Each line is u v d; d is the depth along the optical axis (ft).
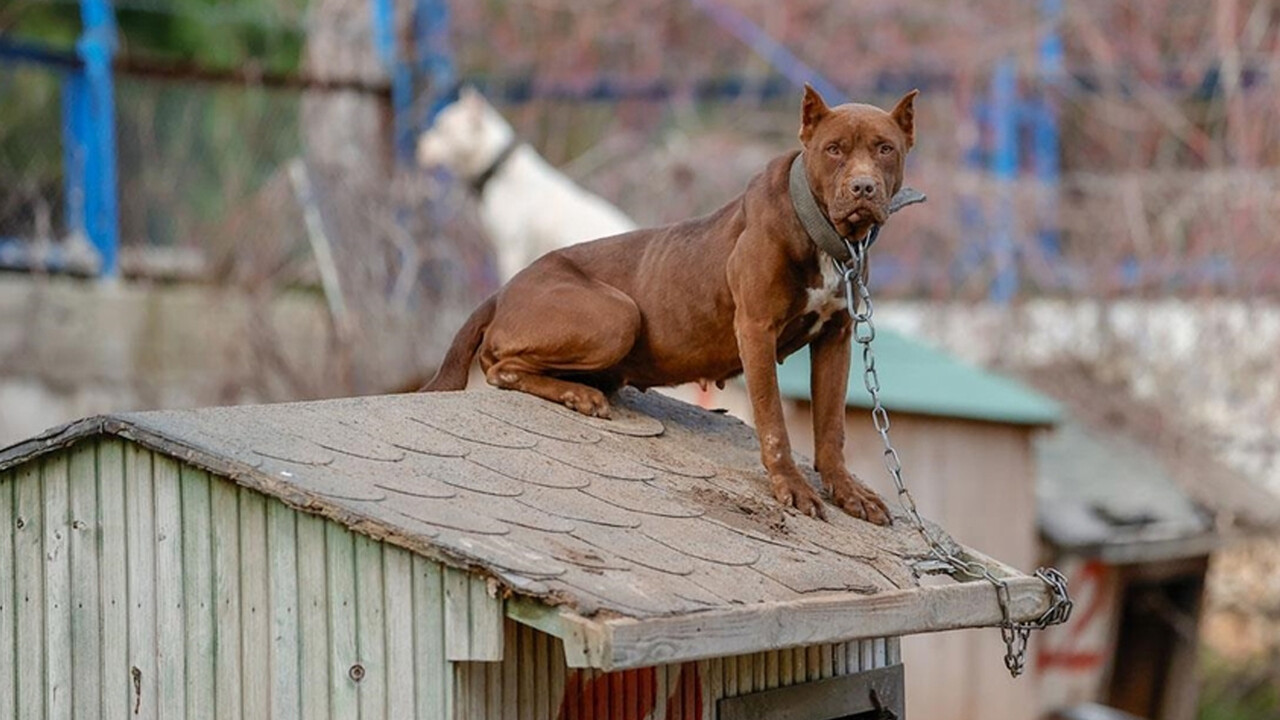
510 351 22.65
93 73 45.14
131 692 20.45
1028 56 55.36
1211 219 51.65
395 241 45.19
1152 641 50.49
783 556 19.45
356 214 45.42
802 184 20.97
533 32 60.49
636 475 20.80
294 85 48.75
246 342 44.42
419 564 18.30
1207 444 49.98
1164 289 51.96
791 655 21.97
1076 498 46.14
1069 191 53.88
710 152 55.26
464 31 59.41
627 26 60.90
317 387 43.93
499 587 17.34
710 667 20.89
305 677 19.11
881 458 40.01
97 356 44.42
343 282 43.83
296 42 63.82
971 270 53.01
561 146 61.36
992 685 42.11
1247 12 56.13
